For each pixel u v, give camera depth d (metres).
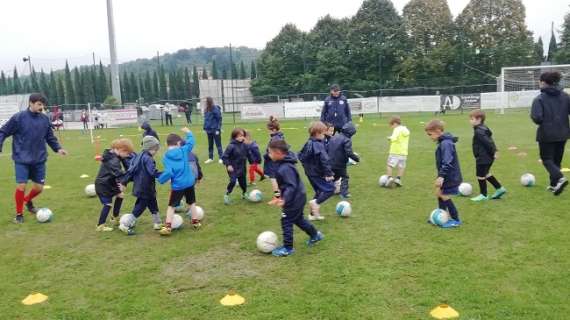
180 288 4.75
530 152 12.99
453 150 6.37
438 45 50.75
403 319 3.91
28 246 6.36
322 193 7.00
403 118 28.92
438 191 6.49
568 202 7.43
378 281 4.69
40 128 7.77
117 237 6.64
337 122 11.73
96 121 33.31
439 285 4.52
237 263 5.42
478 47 50.78
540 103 7.84
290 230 5.61
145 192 6.69
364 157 13.41
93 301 4.52
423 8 52.44
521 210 7.09
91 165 14.12
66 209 8.46
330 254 5.55
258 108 32.31
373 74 52.94
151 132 12.26
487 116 26.97
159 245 6.20
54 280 5.11
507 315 3.88
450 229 6.31
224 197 8.62
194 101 41.94
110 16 38.47
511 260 5.09
